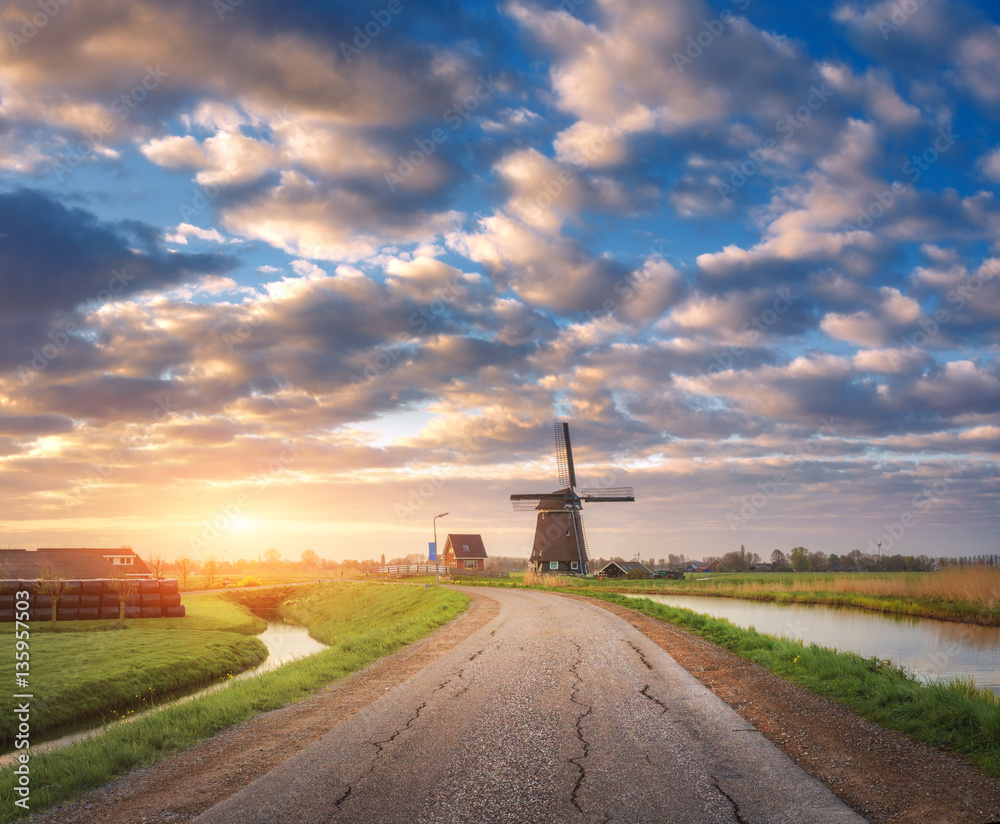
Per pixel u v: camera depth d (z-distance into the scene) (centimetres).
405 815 592
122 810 645
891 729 834
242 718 1046
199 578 9762
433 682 1270
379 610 4747
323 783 688
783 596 4669
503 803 614
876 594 4212
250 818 599
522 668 1395
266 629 4616
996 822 536
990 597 3391
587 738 830
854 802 589
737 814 568
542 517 7225
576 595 4216
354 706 1085
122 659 2377
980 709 803
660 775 678
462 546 10094
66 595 3641
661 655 1546
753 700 1034
